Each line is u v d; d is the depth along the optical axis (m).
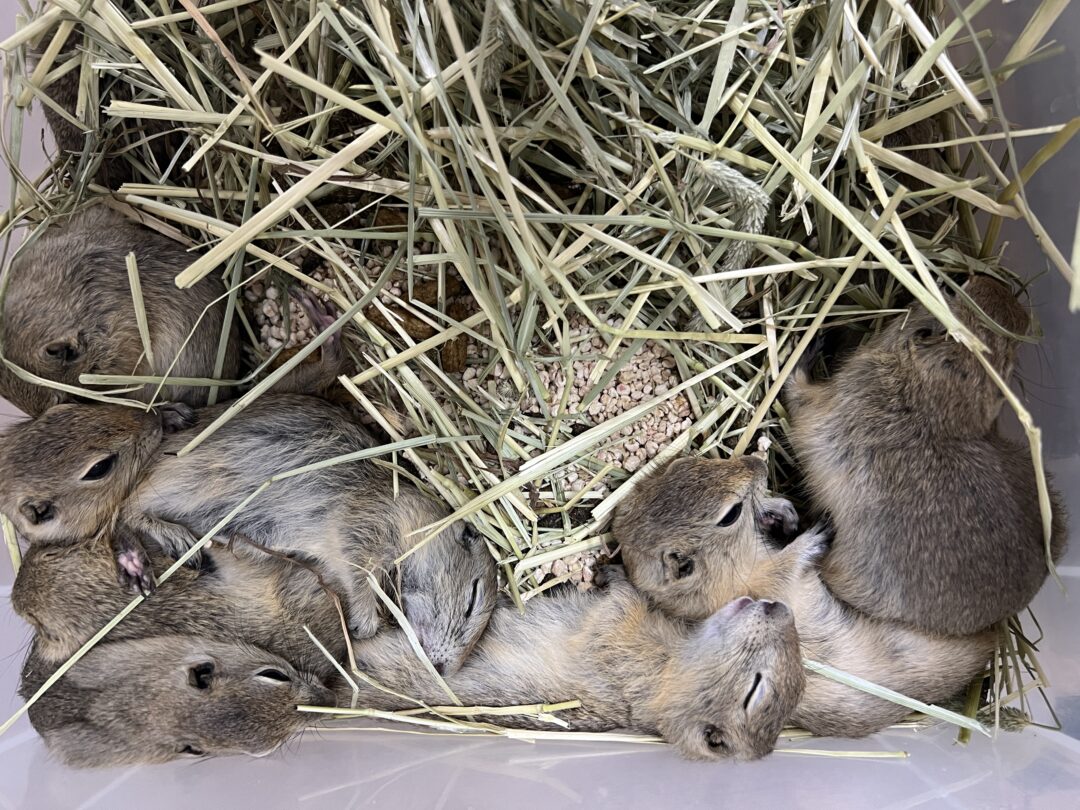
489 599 0.23
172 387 0.22
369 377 0.22
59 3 0.20
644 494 0.23
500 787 0.21
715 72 0.19
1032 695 0.23
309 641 0.23
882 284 0.23
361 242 0.22
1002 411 0.24
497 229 0.21
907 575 0.21
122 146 0.22
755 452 0.24
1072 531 0.22
